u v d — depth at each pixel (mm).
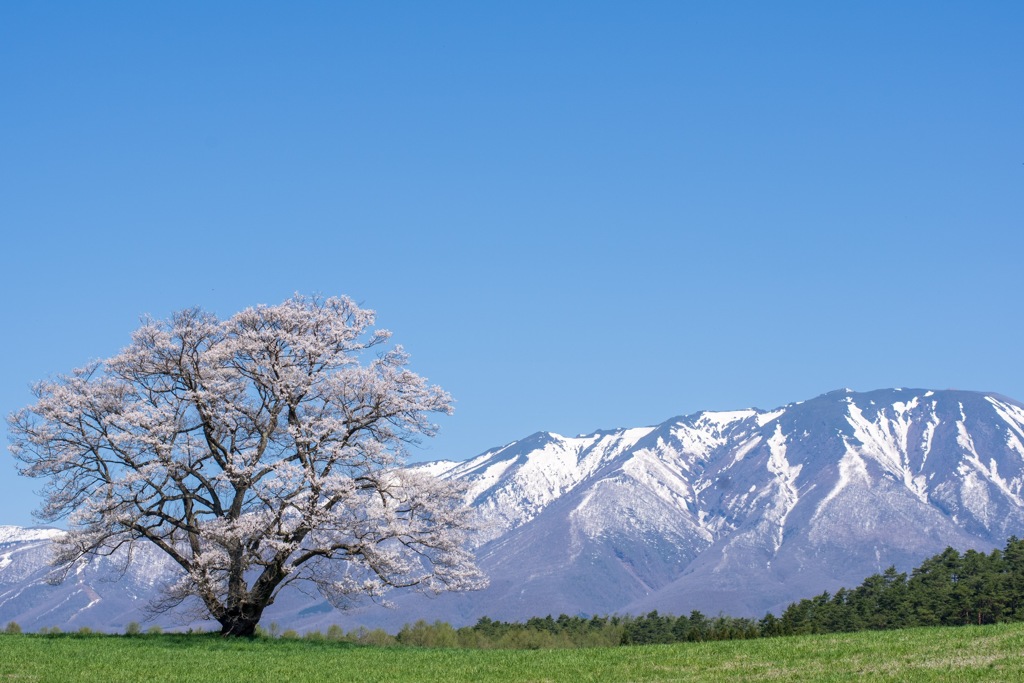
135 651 42500
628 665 38719
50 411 47656
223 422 49000
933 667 33000
